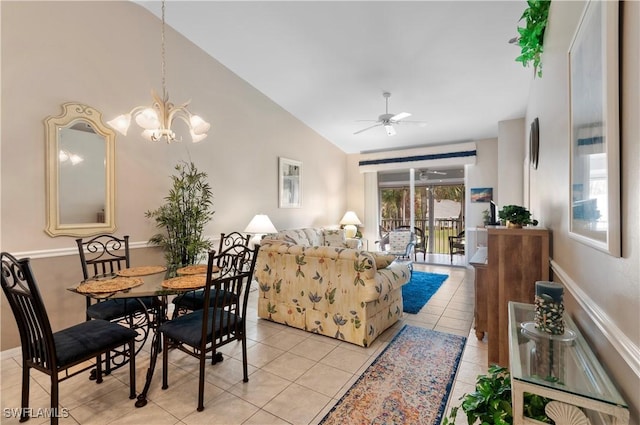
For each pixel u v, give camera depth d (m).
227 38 3.78
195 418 1.79
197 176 3.66
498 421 1.19
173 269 2.66
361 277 2.66
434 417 1.79
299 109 5.40
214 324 1.96
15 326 2.57
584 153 1.29
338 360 2.45
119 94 3.22
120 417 1.80
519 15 2.88
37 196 2.67
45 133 2.71
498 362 2.28
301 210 5.95
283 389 2.07
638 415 0.85
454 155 6.23
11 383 2.16
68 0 2.85
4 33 2.49
